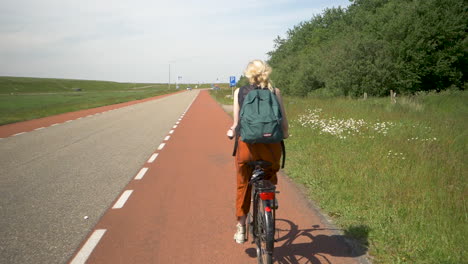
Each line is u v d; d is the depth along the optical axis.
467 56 29.69
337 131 10.50
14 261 3.45
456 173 5.81
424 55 28.45
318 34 61.62
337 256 3.46
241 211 3.38
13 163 8.20
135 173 7.18
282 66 48.91
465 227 3.84
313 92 37.84
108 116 22.58
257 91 2.89
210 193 5.75
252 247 3.74
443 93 20.69
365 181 5.59
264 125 2.73
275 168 3.13
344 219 4.38
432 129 10.51
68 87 168.00
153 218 4.62
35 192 5.84
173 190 5.94
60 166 7.86
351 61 29.00
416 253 3.39
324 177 6.10
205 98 56.78
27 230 4.23
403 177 5.67
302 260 3.39
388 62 27.98
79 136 12.98
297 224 4.33
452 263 3.19
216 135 13.23
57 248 3.74
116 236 4.05
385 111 15.33
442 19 28.78
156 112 26.16
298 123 13.74
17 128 15.72
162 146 10.69
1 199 5.47
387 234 3.78
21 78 191.25
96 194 5.73
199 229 4.24
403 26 28.84
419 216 4.15
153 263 3.40
